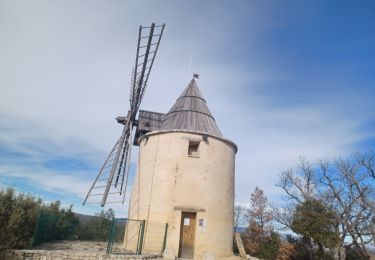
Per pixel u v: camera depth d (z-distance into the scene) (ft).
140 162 61.36
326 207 79.20
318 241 76.28
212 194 55.16
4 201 44.06
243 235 102.73
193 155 57.21
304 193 89.04
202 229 52.26
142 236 49.65
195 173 55.36
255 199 110.32
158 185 54.95
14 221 42.29
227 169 59.31
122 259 42.22
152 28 60.29
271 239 92.99
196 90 69.10
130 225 58.49
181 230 52.54
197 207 53.47
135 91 67.21
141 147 62.85
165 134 58.29
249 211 109.81
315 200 80.23
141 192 57.57
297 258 82.64
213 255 50.39
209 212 53.83
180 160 55.72
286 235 91.45
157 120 66.85
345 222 78.13
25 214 45.73
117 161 64.18
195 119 62.03
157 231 52.06
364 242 76.33
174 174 54.90
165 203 53.31
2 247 39.65
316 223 75.10
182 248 51.72
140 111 68.33
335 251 74.64
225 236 54.90
